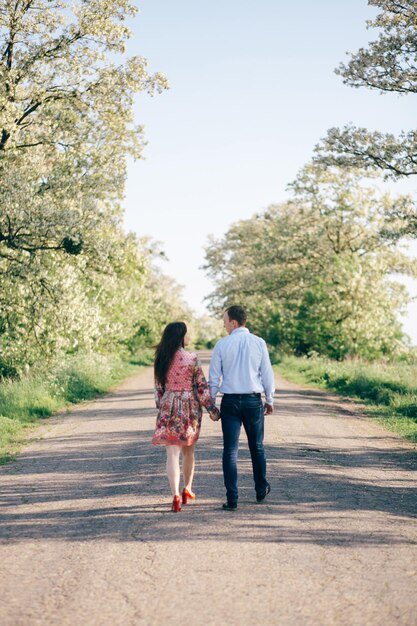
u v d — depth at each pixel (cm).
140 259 3538
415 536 605
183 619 419
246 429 725
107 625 412
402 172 2227
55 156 2194
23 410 1560
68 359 2425
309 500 738
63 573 508
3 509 712
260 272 4578
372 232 4253
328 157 2284
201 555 545
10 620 421
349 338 3816
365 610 433
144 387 2612
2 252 2078
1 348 2136
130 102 2155
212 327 12031
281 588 472
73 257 2272
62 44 2027
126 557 542
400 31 2088
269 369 725
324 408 1750
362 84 2150
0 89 1966
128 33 2078
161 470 910
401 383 2066
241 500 736
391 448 1128
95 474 895
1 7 1964
